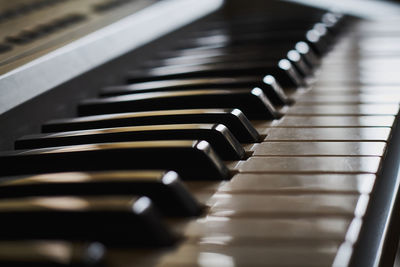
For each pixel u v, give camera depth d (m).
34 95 0.43
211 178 0.35
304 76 0.49
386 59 0.52
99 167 0.36
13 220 0.31
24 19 0.51
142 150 0.35
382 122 0.40
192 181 0.35
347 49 0.56
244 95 0.42
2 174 0.37
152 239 0.30
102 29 0.51
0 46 0.45
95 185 0.33
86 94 0.48
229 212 0.32
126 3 0.59
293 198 0.33
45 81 0.44
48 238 0.31
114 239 0.30
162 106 0.43
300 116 0.42
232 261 0.29
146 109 0.43
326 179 0.34
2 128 0.41
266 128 0.40
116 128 0.39
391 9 0.72
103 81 0.50
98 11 0.56
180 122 0.40
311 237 0.30
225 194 0.34
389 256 0.32
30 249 0.28
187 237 0.31
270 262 0.29
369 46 0.56
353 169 0.35
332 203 0.32
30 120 0.43
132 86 0.48
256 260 0.29
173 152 0.35
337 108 0.43
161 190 0.32
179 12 0.62
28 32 0.48
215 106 0.43
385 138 0.38
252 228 0.31
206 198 0.33
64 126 0.42
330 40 0.59
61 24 0.51
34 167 0.37
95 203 0.31
